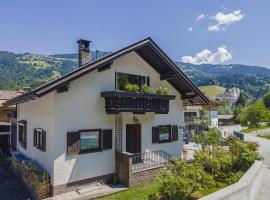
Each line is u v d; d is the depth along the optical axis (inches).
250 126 2878.9
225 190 298.0
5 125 896.9
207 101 749.9
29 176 541.6
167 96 633.6
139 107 581.9
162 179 377.4
